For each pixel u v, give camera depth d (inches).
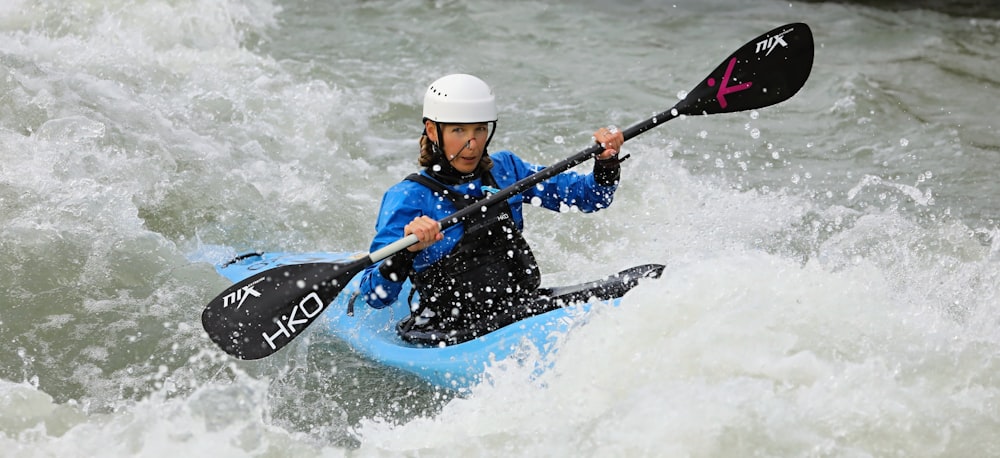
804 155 1019.3
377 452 504.1
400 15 1501.0
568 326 558.9
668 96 1203.9
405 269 572.4
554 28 1470.2
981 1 1660.9
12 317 642.8
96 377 593.6
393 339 619.2
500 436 502.9
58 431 527.8
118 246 727.7
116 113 940.0
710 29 1488.7
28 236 719.7
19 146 834.8
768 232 823.7
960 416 477.1
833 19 1557.6
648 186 903.7
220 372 603.5
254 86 1117.7
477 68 1288.1
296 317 557.9
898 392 488.1
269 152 957.8
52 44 1143.0
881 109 1135.0
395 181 940.6
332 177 929.5
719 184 930.7
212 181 868.0
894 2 1664.6
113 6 1252.5
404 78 1235.9
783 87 648.4
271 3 1494.8
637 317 545.0
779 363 507.2
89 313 653.3
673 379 513.7
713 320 533.6
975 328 602.2
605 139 597.0
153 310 663.1
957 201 909.8
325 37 1380.4
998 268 669.9
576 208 630.5
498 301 589.0
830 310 539.5
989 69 1302.9
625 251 785.6
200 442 508.7
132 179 832.3
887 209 887.1
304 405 571.8
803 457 462.0
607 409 508.1
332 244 808.3
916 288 669.9
